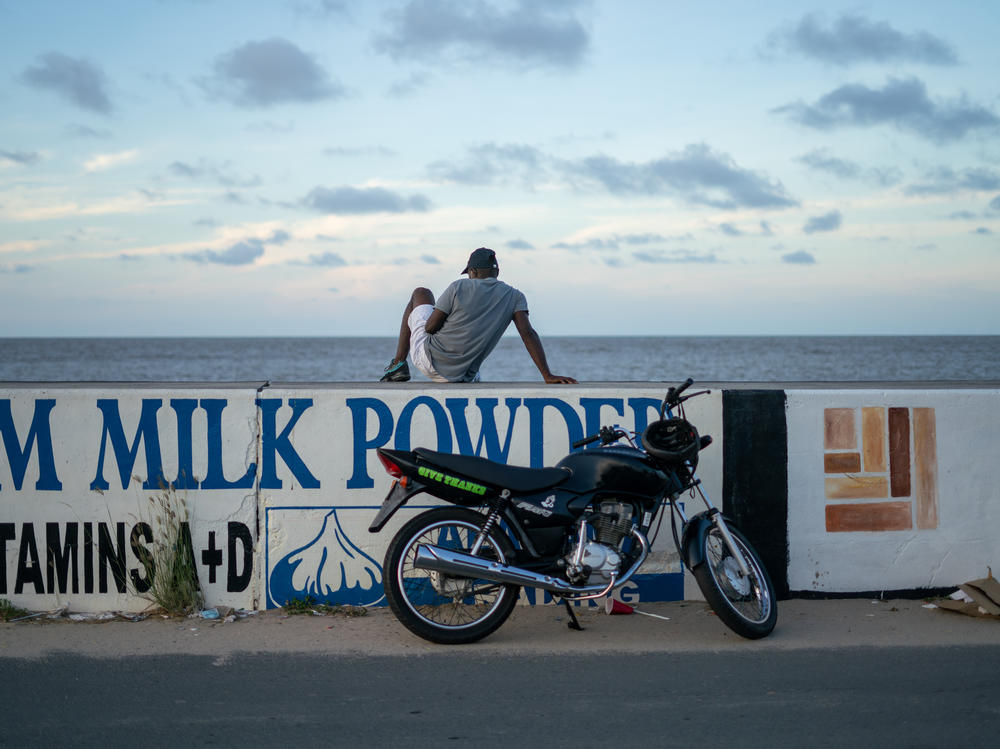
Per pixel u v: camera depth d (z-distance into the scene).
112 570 4.88
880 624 4.73
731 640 4.46
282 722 3.43
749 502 5.15
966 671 4.00
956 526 5.24
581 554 4.37
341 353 119.69
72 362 85.38
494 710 3.55
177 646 4.33
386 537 4.99
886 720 3.45
